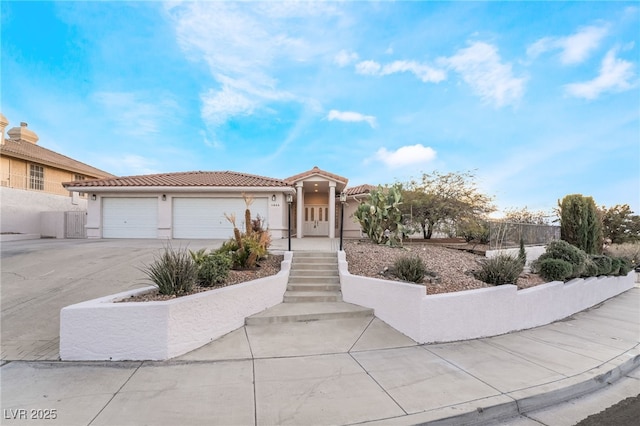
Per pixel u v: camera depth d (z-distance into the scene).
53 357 4.36
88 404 3.22
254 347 4.91
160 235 16.55
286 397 3.44
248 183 16.89
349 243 12.62
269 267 8.45
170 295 5.16
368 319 6.36
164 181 17.42
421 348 5.14
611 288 11.09
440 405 3.35
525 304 6.73
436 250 10.95
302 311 6.44
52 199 19.86
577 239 14.66
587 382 4.09
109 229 16.94
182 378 3.85
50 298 6.59
